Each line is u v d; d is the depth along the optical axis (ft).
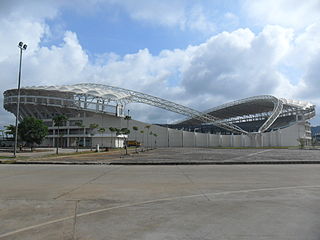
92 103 301.02
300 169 51.85
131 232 15.35
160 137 328.49
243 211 19.83
